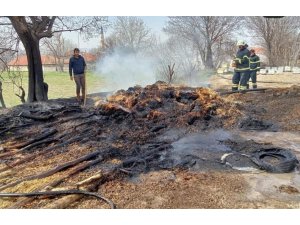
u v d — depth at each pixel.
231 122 7.16
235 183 4.09
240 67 10.92
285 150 5.14
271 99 9.49
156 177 4.29
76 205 3.56
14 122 7.27
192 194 3.79
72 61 9.77
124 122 7.00
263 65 30.78
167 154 5.23
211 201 3.62
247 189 3.92
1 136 6.23
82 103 10.07
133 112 7.34
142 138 6.04
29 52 11.36
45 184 4.00
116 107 7.31
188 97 8.24
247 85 11.12
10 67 15.64
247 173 4.42
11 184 4.01
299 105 8.37
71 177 4.27
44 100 11.13
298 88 10.16
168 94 8.34
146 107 7.72
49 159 4.96
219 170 4.53
